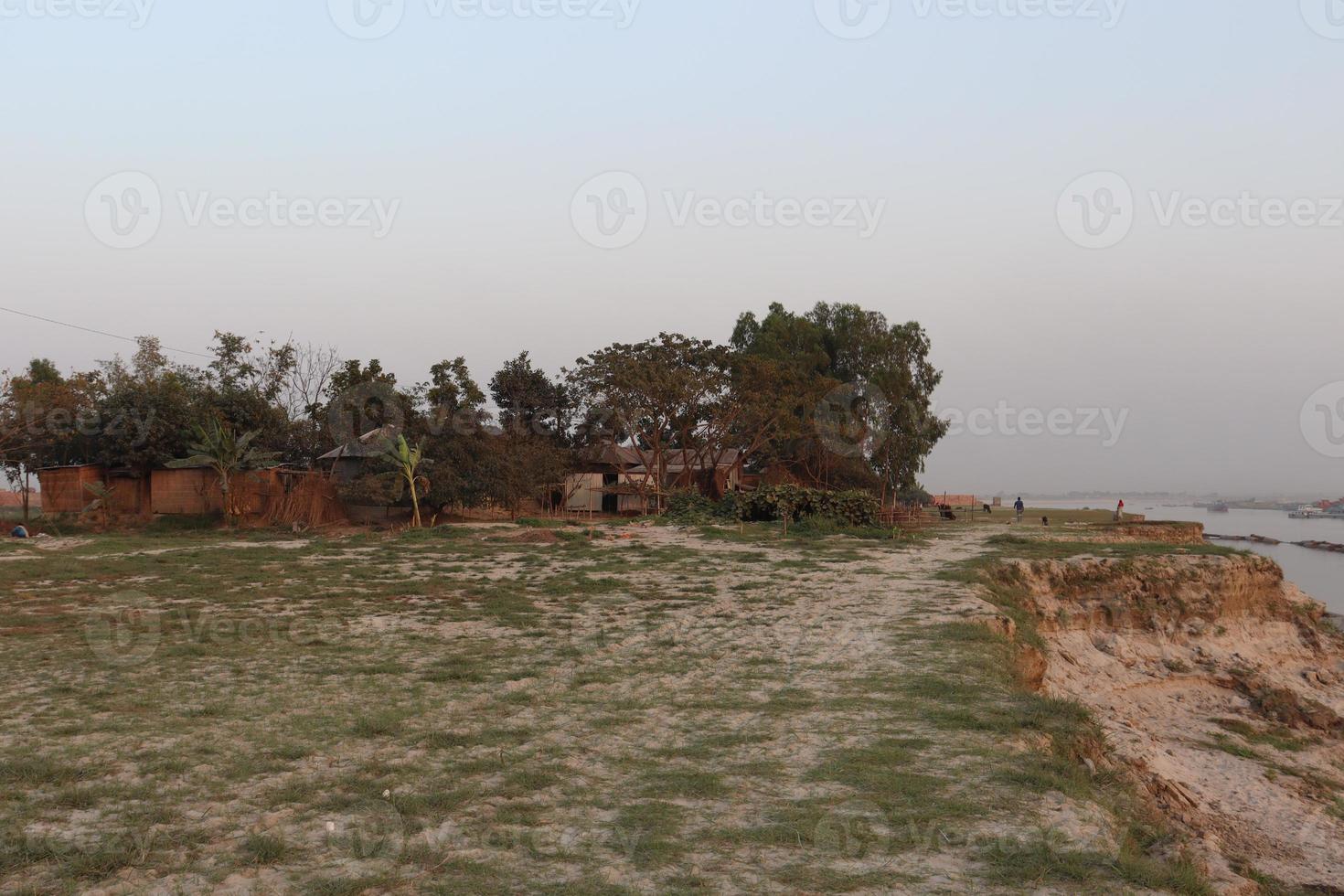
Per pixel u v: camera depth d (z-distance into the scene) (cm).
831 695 1016
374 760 777
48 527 3509
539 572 2189
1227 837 1062
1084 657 1992
